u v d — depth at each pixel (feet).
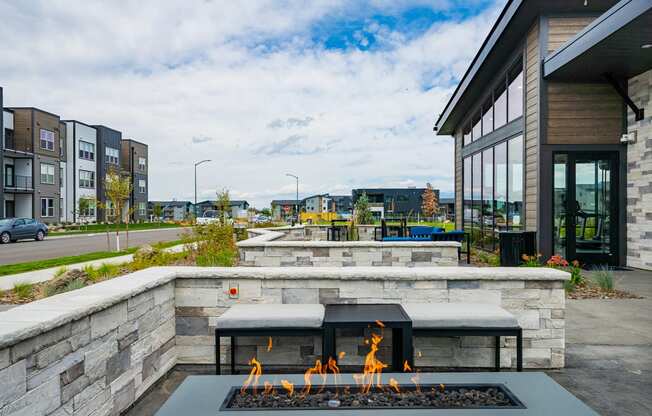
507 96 35.60
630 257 29.58
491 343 11.69
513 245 29.27
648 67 27.22
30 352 6.36
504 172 36.14
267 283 11.98
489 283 11.80
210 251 31.37
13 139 102.68
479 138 42.96
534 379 7.44
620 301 19.57
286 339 11.78
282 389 7.18
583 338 14.20
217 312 12.00
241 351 11.84
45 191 107.65
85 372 7.79
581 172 29.96
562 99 29.68
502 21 31.37
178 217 260.01
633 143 29.25
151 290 10.54
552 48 29.30
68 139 124.98
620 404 9.45
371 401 6.83
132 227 123.75
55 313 7.06
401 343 10.12
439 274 11.74
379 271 11.89
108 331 8.61
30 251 50.44
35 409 6.46
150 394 10.31
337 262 24.72
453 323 10.09
